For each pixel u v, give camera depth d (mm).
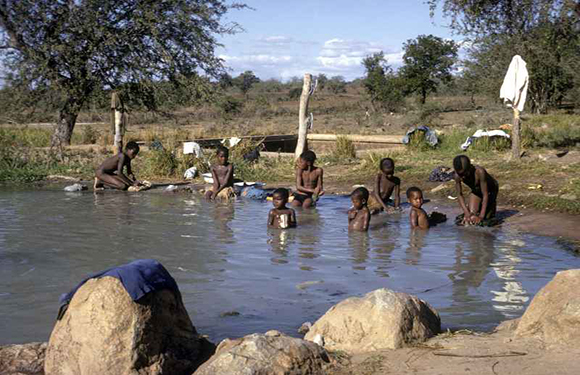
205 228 9023
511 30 16891
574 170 12633
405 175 14398
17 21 20094
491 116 39000
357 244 7973
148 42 22031
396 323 4074
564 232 8500
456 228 9164
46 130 27438
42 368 4004
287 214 9211
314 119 58469
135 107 23234
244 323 4812
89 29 20453
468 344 3922
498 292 5688
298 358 3559
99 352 3711
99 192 13328
